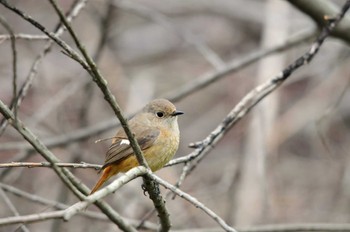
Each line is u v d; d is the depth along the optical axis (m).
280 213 14.17
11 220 5.04
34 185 13.94
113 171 8.83
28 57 15.73
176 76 17.36
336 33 11.22
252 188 13.99
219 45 19.05
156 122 9.38
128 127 6.66
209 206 14.37
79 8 8.66
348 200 14.92
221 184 13.74
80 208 5.48
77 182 7.34
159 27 18.38
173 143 9.38
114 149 8.76
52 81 15.68
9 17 16.12
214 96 17.17
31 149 11.35
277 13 16.14
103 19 13.47
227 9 18.59
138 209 13.33
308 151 16.50
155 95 16.75
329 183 15.41
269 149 14.77
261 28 18.86
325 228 10.64
